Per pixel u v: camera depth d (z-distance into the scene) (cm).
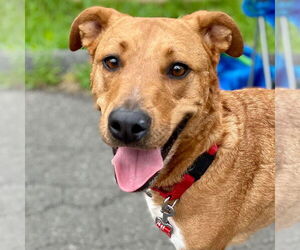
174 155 46
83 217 67
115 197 71
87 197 71
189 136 45
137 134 41
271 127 49
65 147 84
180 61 44
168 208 47
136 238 63
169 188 47
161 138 42
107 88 45
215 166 46
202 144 46
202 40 47
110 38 45
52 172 77
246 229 50
